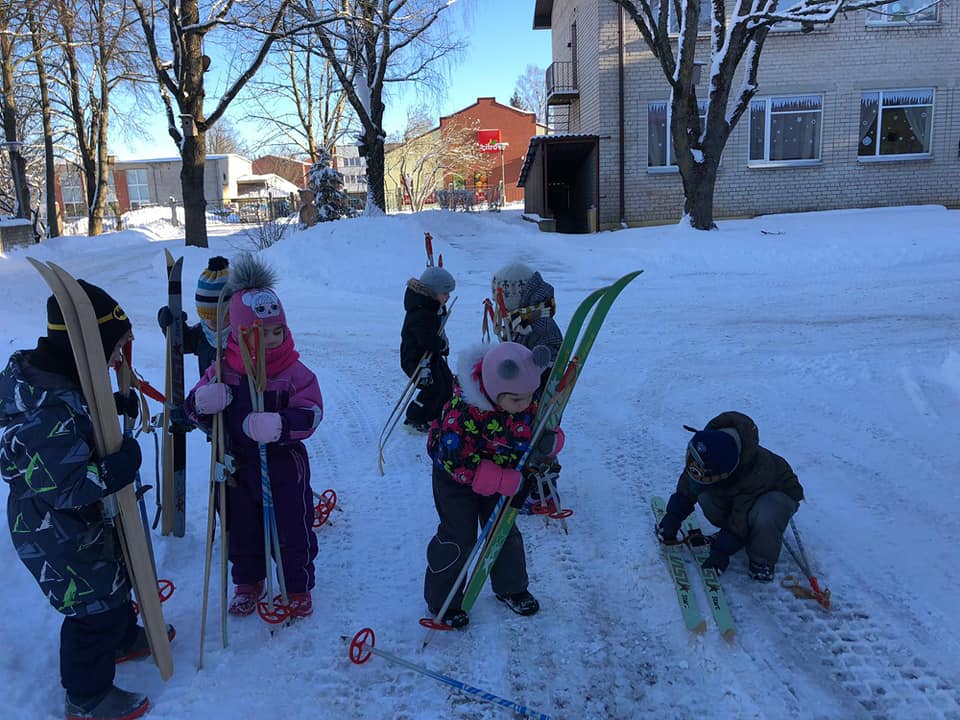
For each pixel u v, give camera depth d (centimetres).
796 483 308
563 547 347
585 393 597
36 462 206
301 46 1716
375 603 307
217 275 287
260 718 238
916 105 1936
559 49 2502
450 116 4816
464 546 283
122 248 2100
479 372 260
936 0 1597
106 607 229
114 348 231
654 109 1911
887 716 231
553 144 1934
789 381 594
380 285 1217
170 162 5203
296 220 2423
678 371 644
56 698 248
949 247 1191
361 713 241
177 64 1703
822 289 991
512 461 268
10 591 303
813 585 293
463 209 2909
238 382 271
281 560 285
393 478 438
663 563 326
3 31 2077
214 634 285
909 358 623
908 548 330
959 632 269
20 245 2189
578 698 247
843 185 1956
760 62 1902
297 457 285
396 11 1694
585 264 1284
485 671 262
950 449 440
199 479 427
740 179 1956
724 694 245
